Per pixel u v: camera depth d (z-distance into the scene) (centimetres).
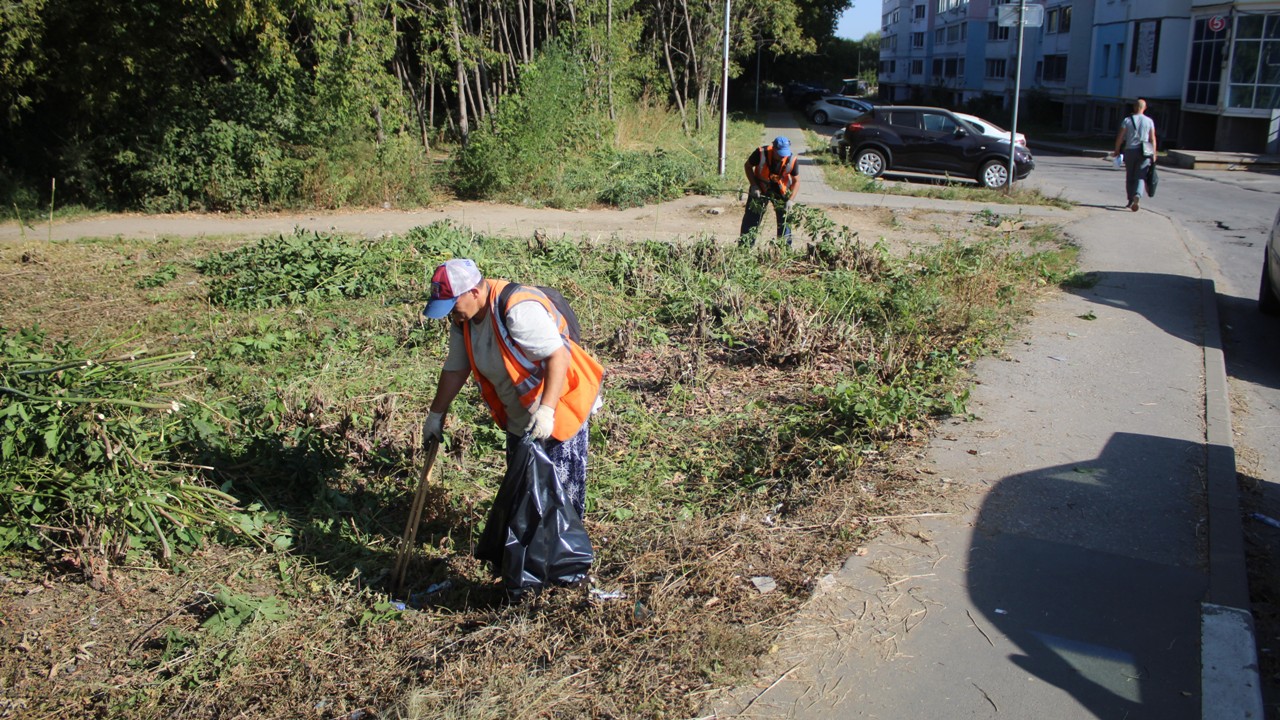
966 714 308
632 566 400
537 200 1638
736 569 396
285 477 491
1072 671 332
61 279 988
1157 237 1283
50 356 450
